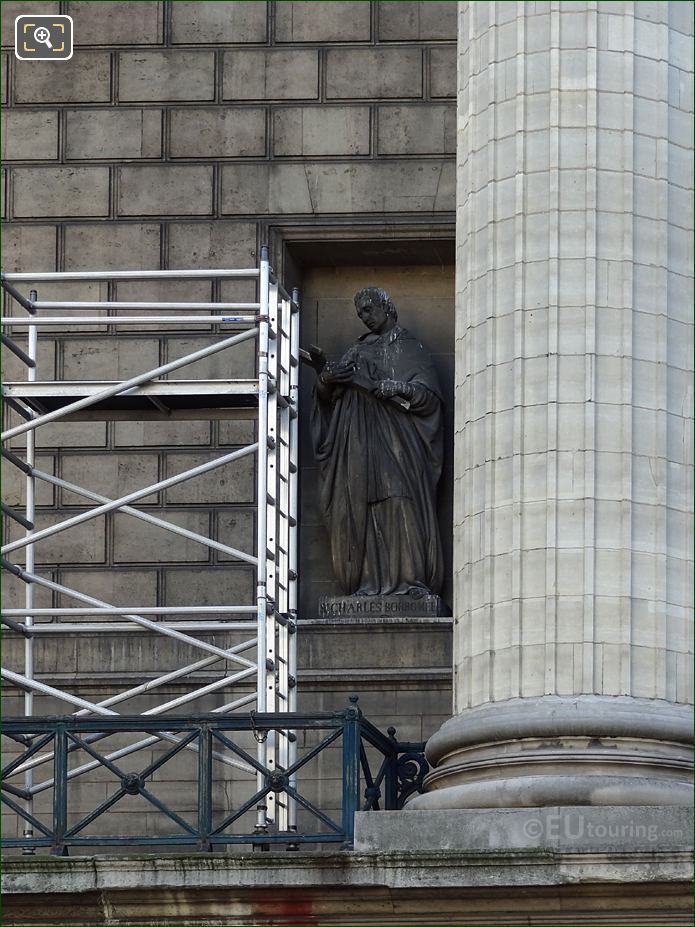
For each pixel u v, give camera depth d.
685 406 33.47
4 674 37.59
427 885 31.70
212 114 43.72
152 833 40.28
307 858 32.12
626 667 32.41
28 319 38.34
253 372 42.75
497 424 33.44
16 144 43.75
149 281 43.19
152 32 44.03
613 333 33.28
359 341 43.09
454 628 34.06
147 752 40.53
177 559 42.19
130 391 38.00
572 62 34.03
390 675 41.06
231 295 43.12
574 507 32.78
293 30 43.88
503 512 33.12
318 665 41.28
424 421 42.53
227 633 41.38
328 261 44.03
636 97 34.03
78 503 42.41
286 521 39.03
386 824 32.41
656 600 32.69
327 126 43.53
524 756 32.34
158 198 43.50
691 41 34.59
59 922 32.78
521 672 32.62
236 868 32.34
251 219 43.34
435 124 43.44
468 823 32.03
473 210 34.44
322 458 42.59
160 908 32.62
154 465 42.53
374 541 42.38
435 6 43.81
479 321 33.97
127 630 40.69
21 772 38.16
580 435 32.94
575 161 33.75
